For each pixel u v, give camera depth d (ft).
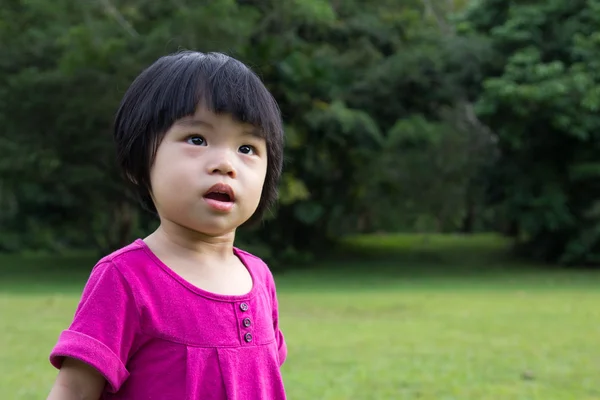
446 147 58.59
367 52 58.75
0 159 55.06
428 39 61.67
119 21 49.39
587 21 54.24
